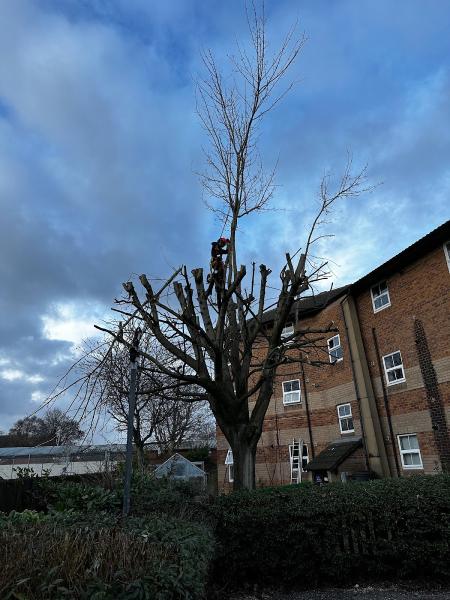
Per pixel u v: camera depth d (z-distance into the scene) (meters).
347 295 20.66
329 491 6.91
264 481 23.53
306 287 8.45
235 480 7.66
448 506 6.21
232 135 9.32
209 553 4.67
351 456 19.00
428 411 16.17
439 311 16.05
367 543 6.40
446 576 6.17
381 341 18.89
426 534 6.25
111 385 7.02
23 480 8.99
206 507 6.83
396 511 6.39
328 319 22.09
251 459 7.76
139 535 3.89
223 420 7.90
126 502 5.18
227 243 8.05
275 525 6.51
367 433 18.62
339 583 6.42
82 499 6.55
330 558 6.38
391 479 7.27
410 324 17.36
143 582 2.94
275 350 7.91
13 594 2.65
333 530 6.46
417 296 17.14
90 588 2.78
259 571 6.55
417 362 16.86
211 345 7.14
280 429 23.83
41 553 3.16
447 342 15.62
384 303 18.98
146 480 7.96
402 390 17.50
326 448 20.41
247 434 7.82
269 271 9.05
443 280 15.98
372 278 19.25
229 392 7.75
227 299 7.54
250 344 8.33
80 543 3.41
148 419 18.89
